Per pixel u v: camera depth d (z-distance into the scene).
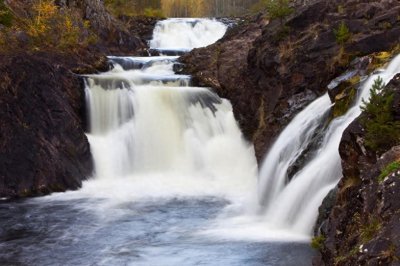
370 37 13.92
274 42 16.44
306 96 14.67
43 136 16.77
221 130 19.14
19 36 20.55
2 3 20.80
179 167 18.23
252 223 11.96
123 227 11.95
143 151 18.39
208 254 9.81
